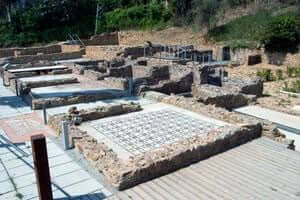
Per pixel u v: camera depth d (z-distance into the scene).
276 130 9.48
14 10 46.00
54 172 7.47
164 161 7.23
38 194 6.24
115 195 6.47
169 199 6.25
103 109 11.47
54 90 15.92
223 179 6.99
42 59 29.12
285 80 22.83
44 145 5.75
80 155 8.33
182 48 30.75
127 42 39.38
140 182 6.91
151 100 13.88
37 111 12.70
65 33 41.06
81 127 10.41
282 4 35.06
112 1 46.91
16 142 9.42
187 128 10.10
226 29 35.50
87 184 6.91
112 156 7.59
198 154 7.90
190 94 16.77
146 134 9.71
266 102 15.93
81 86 16.89
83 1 45.47
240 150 8.53
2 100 14.73
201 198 6.25
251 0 38.19
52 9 42.81
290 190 6.47
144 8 43.00
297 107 14.70
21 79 18.77
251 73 25.03
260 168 7.45
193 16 39.41
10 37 38.78
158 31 39.97
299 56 26.91
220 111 11.11
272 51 28.62
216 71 21.03
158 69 19.33
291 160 7.85
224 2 39.22
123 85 15.77
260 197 6.24
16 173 7.50
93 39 37.81
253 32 32.44
